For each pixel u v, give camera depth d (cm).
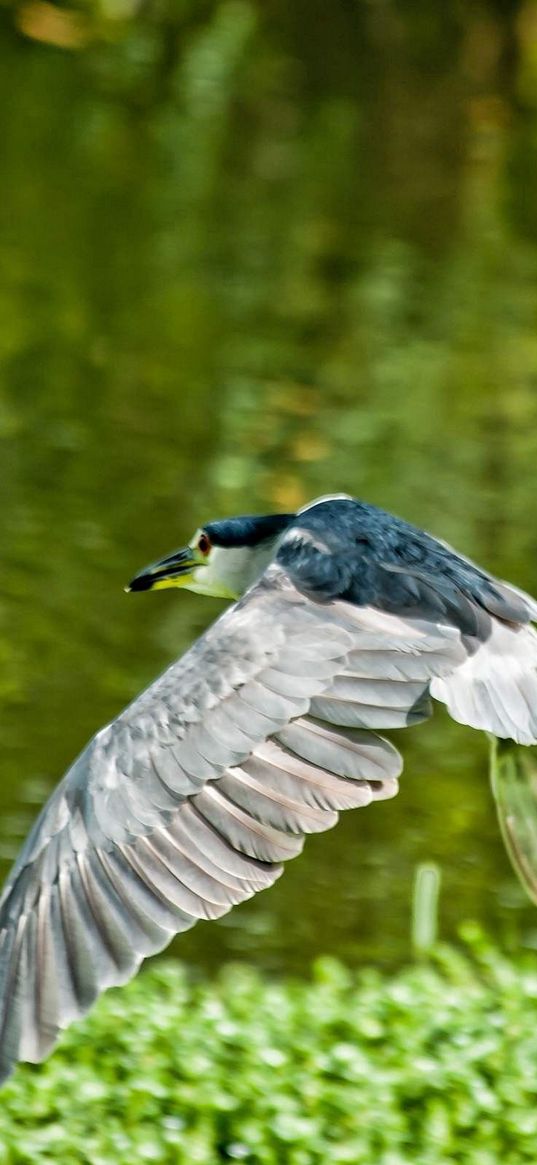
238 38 3058
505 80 3042
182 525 1653
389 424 1917
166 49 3100
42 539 1596
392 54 3047
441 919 1138
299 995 946
